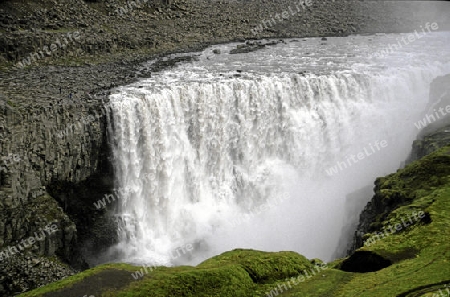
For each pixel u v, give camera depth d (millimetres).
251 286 41000
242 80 78500
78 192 62375
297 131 79250
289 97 78875
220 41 127812
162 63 95938
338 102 81812
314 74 84875
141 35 117500
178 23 136750
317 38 138625
